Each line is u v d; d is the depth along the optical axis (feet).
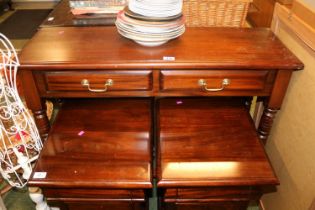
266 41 3.35
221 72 2.99
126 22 3.03
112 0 3.87
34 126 3.42
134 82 3.02
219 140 3.06
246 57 2.97
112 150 2.93
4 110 3.32
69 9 4.19
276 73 3.03
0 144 3.50
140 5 2.96
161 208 3.36
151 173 2.73
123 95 3.13
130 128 3.22
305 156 2.91
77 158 2.85
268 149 3.92
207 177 2.67
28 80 2.99
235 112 3.48
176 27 3.06
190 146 2.97
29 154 3.61
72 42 3.23
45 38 3.33
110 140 3.05
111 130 3.19
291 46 3.24
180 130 3.18
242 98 3.93
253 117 4.43
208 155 2.87
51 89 3.06
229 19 3.88
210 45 3.22
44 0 12.91
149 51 3.05
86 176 2.67
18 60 2.84
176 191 2.86
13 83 3.06
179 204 3.03
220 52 3.06
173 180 2.65
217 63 2.87
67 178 2.66
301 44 3.01
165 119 3.35
